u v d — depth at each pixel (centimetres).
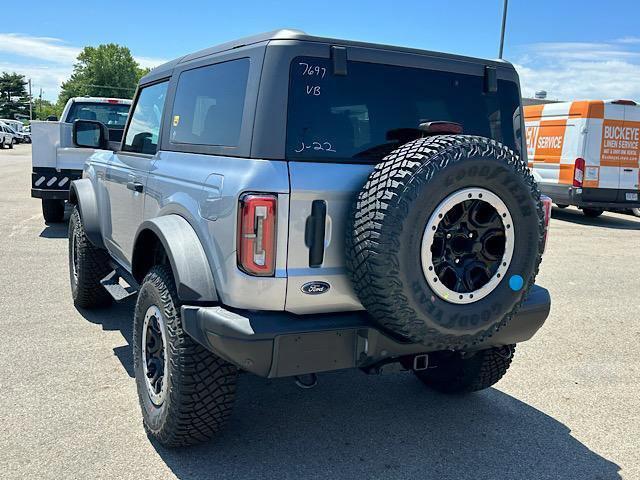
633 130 1291
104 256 501
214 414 297
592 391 420
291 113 272
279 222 258
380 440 338
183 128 345
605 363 475
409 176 246
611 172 1288
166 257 335
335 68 281
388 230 244
